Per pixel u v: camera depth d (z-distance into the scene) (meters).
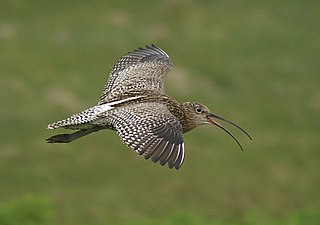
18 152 24.11
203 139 25.62
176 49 31.78
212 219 21.48
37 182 22.70
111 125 9.98
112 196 22.11
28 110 26.47
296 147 25.70
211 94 28.91
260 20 34.34
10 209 16.80
